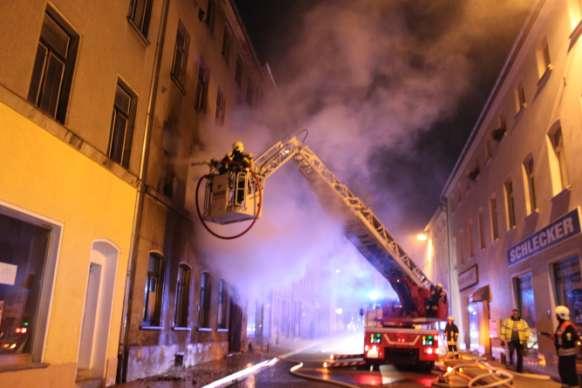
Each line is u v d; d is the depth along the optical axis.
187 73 15.63
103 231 10.22
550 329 14.09
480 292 22.72
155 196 12.56
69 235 9.01
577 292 12.71
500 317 19.97
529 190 16.84
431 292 15.81
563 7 13.51
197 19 16.77
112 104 10.78
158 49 13.35
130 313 11.22
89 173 9.73
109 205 10.49
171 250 13.77
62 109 9.16
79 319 9.24
